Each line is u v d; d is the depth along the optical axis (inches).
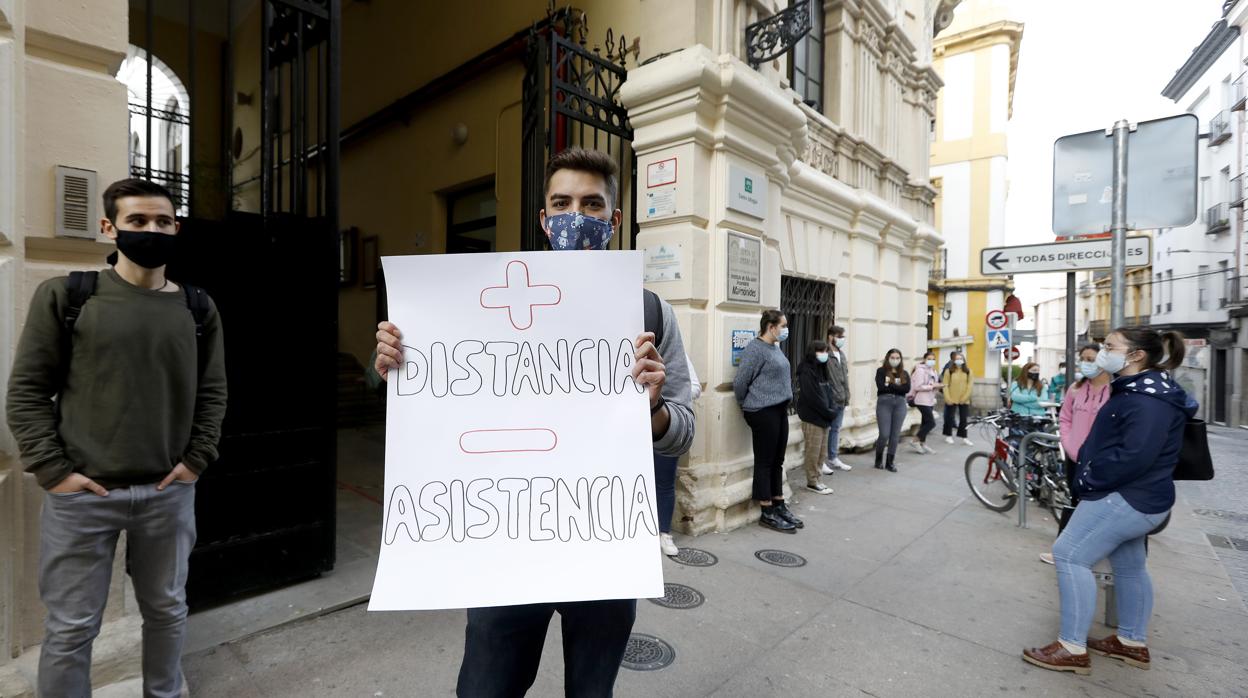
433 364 53.8
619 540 51.6
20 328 81.0
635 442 53.1
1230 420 802.8
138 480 72.6
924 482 260.8
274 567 128.0
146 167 102.3
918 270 397.4
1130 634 117.1
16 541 81.0
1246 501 278.8
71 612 69.8
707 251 184.7
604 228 58.8
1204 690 108.0
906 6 382.0
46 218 82.7
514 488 52.5
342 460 265.0
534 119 169.3
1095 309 1429.6
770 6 203.0
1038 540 186.1
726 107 177.6
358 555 150.3
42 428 67.0
